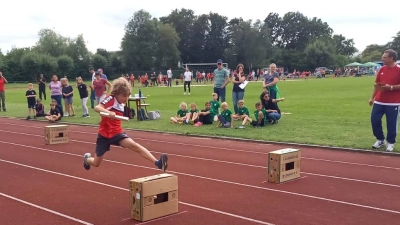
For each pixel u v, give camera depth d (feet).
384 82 30.78
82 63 268.82
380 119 31.30
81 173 26.27
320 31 430.20
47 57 247.09
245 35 337.93
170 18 358.43
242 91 47.75
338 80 182.70
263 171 26.07
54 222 17.39
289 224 16.74
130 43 282.15
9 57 255.50
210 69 300.81
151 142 38.04
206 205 19.27
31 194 21.67
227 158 30.22
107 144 19.76
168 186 17.84
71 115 61.87
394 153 30.04
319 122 46.47
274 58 345.92
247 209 18.65
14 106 82.79
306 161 28.76
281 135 38.63
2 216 18.24
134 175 25.57
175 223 16.93
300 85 138.51
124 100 19.69
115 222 17.24
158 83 183.32
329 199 20.03
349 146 32.91
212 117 47.67
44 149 35.53
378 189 21.72
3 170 27.53
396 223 16.76
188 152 32.83
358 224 16.65
